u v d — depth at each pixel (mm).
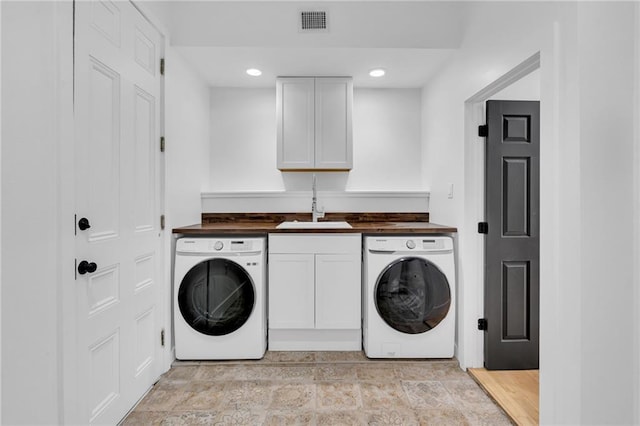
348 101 2717
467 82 2066
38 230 1056
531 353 2066
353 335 2285
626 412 1227
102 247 1415
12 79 967
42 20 1066
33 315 1042
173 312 2160
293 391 1862
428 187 2896
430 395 1832
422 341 2182
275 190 3010
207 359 2164
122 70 1572
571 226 1246
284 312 2236
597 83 1206
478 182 2088
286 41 2211
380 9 2232
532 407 1683
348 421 1618
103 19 1418
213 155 2992
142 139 1773
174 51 2186
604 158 1213
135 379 1707
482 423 1608
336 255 2227
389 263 2164
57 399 1139
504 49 1665
